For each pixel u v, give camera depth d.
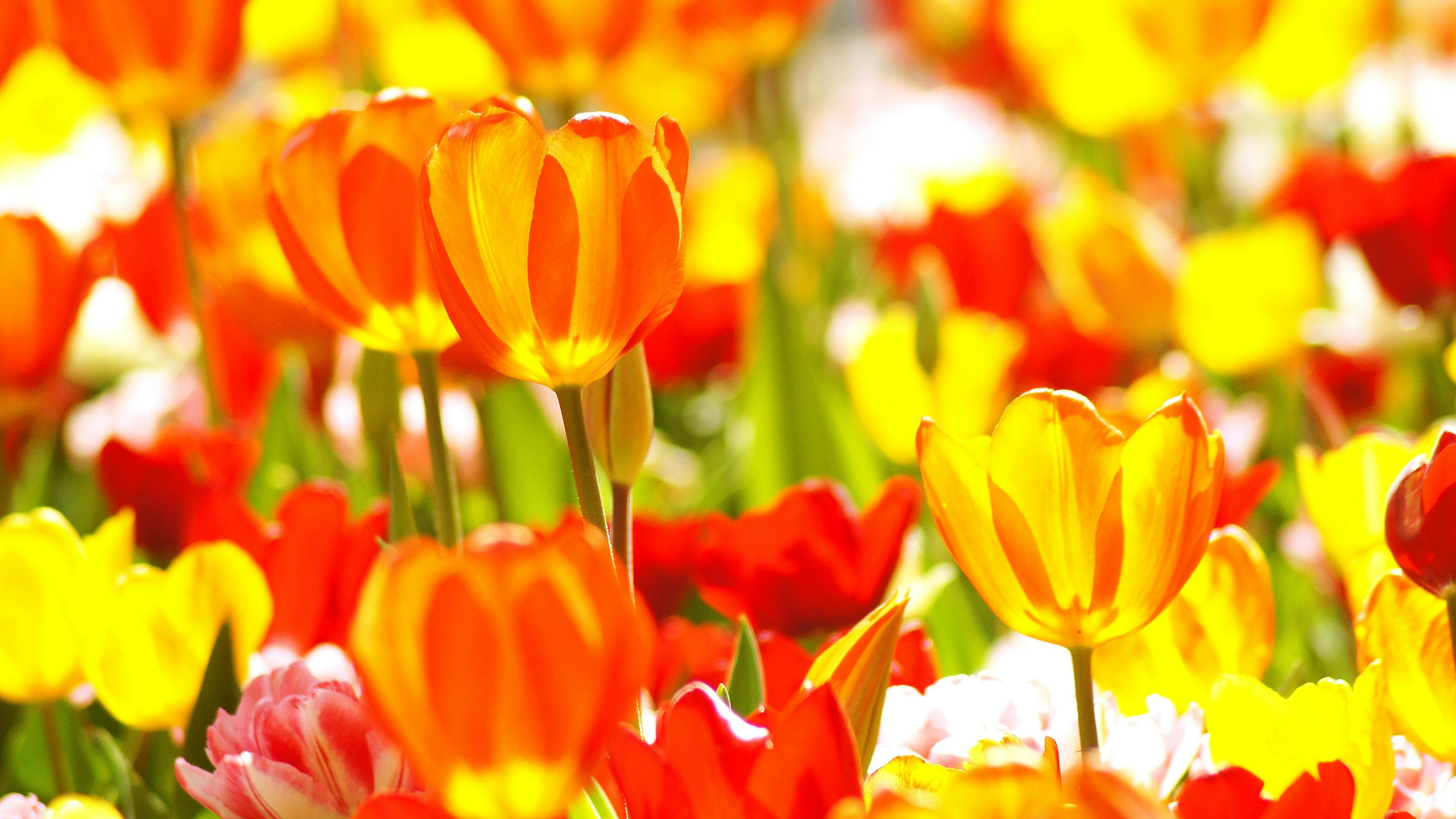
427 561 1.20
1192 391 1.93
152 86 1.83
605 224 1.28
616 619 1.21
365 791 1.33
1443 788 1.34
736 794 1.24
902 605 1.30
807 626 1.54
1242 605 1.39
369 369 1.56
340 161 1.35
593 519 1.31
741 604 1.54
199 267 2.09
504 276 1.29
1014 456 1.29
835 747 1.24
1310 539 1.84
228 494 1.55
